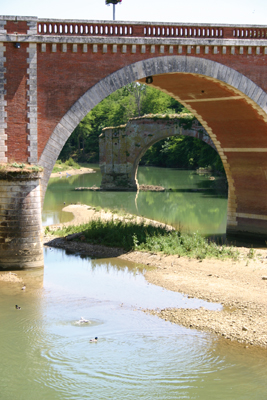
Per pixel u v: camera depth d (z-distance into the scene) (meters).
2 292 17.92
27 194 20.23
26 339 14.05
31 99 20.06
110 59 21.06
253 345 13.99
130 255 23.25
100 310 16.36
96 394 11.57
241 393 11.70
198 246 24.34
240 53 23.94
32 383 11.95
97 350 13.48
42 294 17.86
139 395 11.55
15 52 19.80
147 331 14.72
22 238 20.39
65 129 20.55
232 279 19.61
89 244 25.19
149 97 99.75
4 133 19.94
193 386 11.93
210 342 14.11
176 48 22.45
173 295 17.89
